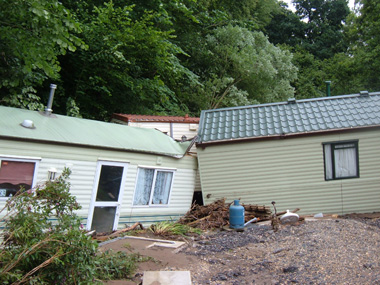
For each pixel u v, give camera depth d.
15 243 4.86
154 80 17.70
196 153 12.54
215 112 13.94
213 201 12.30
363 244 7.79
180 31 22.39
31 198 5.39
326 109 12.80
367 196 11.73
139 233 9.32
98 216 9.73
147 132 12.34
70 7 16.42
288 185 11.98
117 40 15.92
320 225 9.42
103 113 17.16
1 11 10.88
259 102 23.59
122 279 6.16
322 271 6.48
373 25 26.75
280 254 7.57
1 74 12.22
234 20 25.39
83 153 9.30
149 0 18.53
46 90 15.86
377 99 12.93
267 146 12.05
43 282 4.65
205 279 6.38
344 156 11.85
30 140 8.27
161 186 11.45
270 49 25.11
